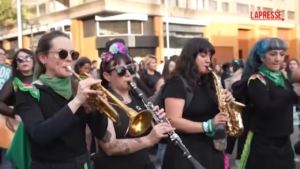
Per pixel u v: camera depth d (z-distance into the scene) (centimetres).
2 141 348
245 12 2839
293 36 3281
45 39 192
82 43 2248
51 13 2384
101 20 2128
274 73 291
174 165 255
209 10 2578
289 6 3212
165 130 224
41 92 190
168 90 256
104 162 241
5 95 351
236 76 633
